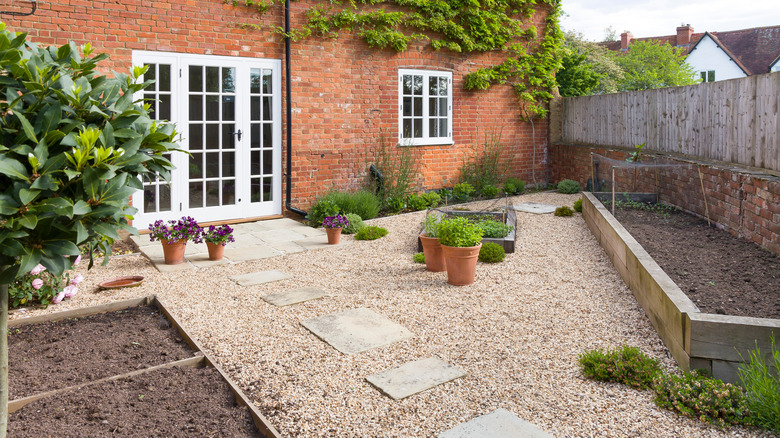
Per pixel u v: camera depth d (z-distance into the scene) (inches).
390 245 290.5
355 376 138.1
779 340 127.4
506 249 270.2
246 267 248.4
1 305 90.8
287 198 358.3
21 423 109.7
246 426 112.3
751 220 240.7
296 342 160.4
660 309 159.9
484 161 461.7
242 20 332.5
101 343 153.6
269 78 347.9
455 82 440.5
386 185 396.5
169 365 137.3
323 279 228.1
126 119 87.8
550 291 208.4
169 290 212.1
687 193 311.9
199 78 321.7
